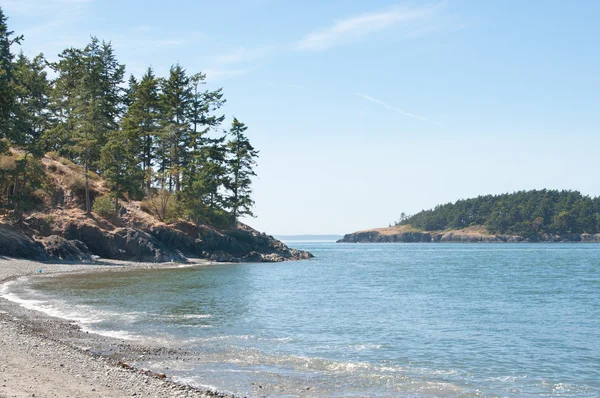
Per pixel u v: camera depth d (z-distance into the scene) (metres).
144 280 47.81
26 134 67.81
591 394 15.65
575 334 25.44
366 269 76.44
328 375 16.81
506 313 32.47
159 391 13.12
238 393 14.38
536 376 17.67
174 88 98.00
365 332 25.14
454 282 55.41
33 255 58.88
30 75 86.12
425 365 18.83
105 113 92.81
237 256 91.25
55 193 75.19
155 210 85.38
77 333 21.59
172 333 23.05
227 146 100.50
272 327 25.81
